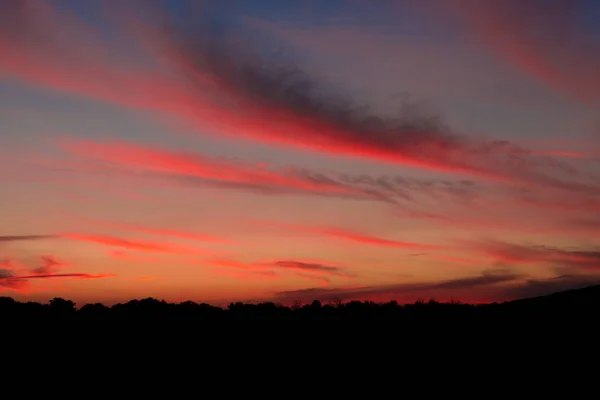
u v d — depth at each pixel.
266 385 27.41
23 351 33.50
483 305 42.09
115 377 29.11
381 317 40.25
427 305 43.19
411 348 31.84
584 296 38.75
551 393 23.77
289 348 33.78
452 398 24.06
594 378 24.94
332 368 29.52
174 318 43.25
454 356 29.67
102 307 49.72
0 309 46.09
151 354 33.22
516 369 26.92
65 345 35.00
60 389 27.12
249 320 41.84
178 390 26.94
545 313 35.75
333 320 40.38
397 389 25.73
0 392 26.55
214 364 31.12
